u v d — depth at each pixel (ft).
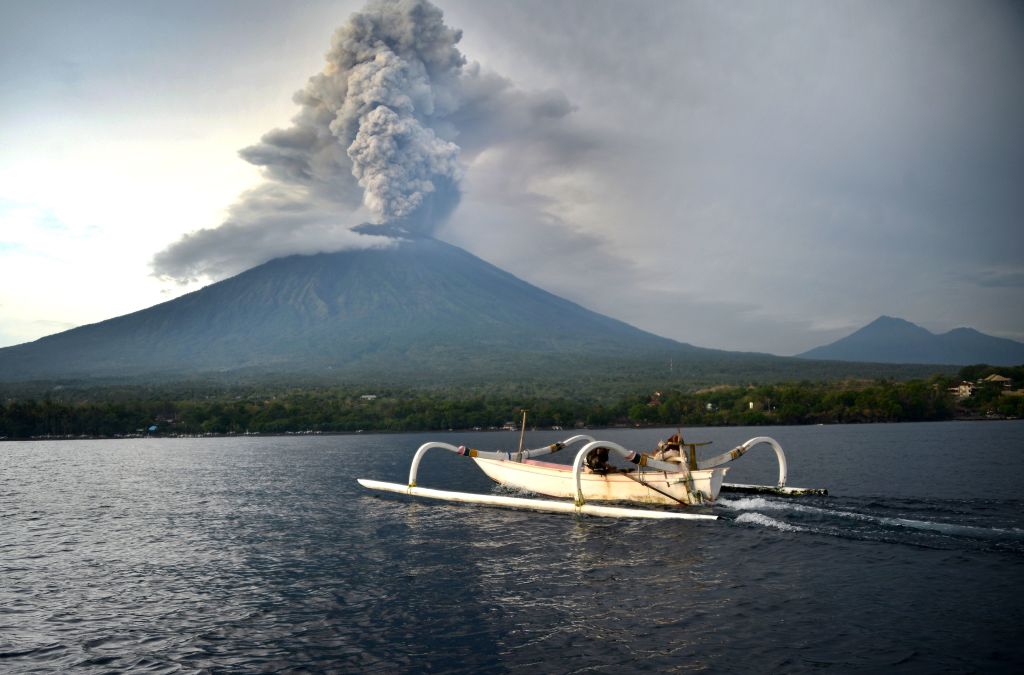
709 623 44.62
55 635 46.03
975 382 503.61
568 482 92.58
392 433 477.36
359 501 109.91
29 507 116.16
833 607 47.14
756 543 66.95
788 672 36.65
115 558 71.20
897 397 448.24
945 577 53.67
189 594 55.57
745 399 485.97
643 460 84.38
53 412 472.03
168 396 639.35
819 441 255.09
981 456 165.17
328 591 55.11
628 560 62.34
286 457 235.61
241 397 650.02
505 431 474.08
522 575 58.18
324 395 600.80
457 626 45.47
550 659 39.34
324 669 38.93
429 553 68.18
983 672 36.17
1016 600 47.62
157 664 40.45
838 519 76.48
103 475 180.04
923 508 82.69
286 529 85.46
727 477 129.49
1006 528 71.20
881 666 37.14
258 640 43.96
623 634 43.01
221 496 124.88
